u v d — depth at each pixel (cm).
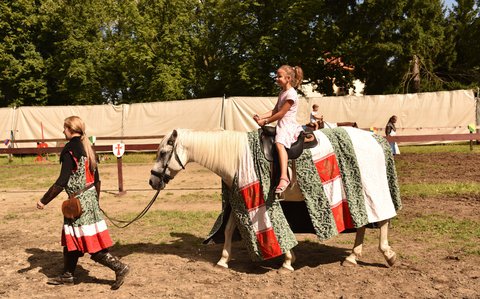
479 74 2966
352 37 2797
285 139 527
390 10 2588
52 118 2436
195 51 3231
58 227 845
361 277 537
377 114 2242
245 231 548
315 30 2773
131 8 3055
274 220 542
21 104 3198
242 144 555
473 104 2227
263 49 2691
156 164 571
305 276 546
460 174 1311
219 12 2875
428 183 1180
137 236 760
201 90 3067
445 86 2936
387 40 2656
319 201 545
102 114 2400
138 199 1124
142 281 539
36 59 3183
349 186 554
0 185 1423
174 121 2317
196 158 565
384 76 2733
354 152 561
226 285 521
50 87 3341
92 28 3294
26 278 557
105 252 511
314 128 596
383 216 558
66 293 506
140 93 3198
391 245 664
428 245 656
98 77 3228
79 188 500
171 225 833
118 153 1186
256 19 2842
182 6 3175
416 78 2738
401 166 1545
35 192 1284
